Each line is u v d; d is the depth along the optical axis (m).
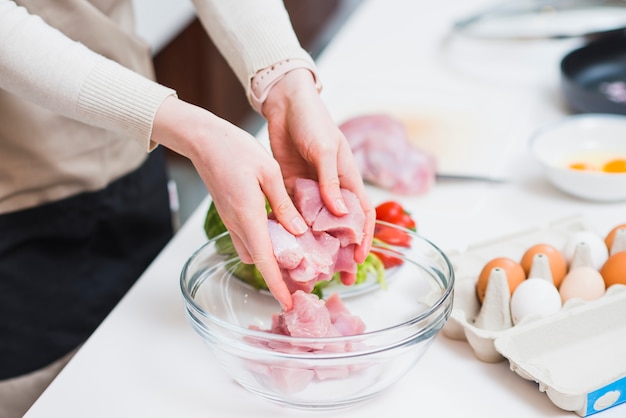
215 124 0.90
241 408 0.93
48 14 1.27
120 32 1.37
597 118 1.50
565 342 0.96
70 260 1.39
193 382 0.97
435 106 1.76
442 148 1.58
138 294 1.14
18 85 0.96
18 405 1.38
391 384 0.91
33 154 1.29
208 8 1.18
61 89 0.94
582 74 1.75
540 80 1.87
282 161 1.10
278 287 0.89
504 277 0.99
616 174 1.31
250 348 0.85
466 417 0.90
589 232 1.10
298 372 0.86
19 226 1.32
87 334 1.43
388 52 2.07
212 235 1.18
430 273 1.04
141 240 1.51
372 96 1.82
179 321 1.08
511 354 0.92
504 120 1.68
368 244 0.97
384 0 2.46
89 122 0.97
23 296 1.34
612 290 1.01
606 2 2.11
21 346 1.36
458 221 1.33
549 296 0.98
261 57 1.10
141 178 1.48
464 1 2.39
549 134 1.49
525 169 1.49
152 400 0.94
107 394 0.95
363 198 0.99
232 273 1.06
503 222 1.32
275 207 0.91
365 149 1.44
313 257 0.91
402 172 1.40
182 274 0.94
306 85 1.06
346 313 0.99
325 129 1.00
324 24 4.29
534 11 2.10
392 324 1.03
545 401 0.92
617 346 0.96
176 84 3.14
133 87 0.93
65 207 1.35
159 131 0.93
